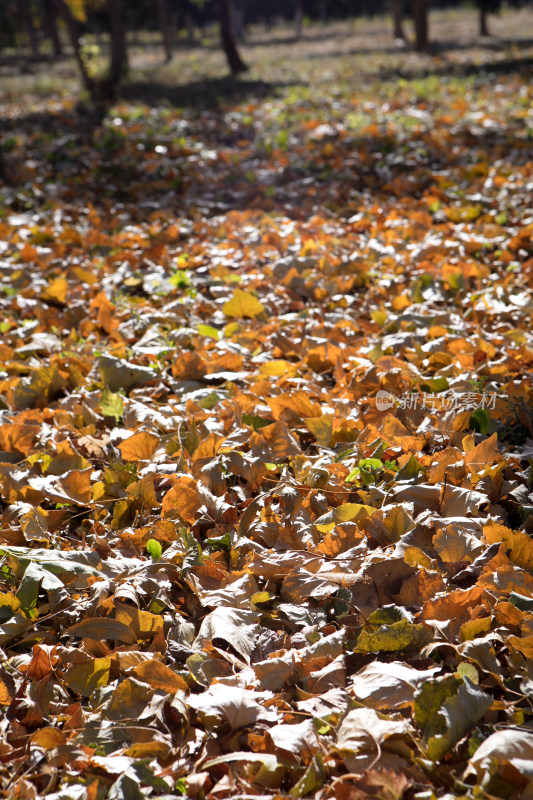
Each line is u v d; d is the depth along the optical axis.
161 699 1.83
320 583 2.19
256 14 69.25
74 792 1.55
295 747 1.62
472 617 1.99
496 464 2.68
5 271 5.98
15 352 4.15
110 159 11.30
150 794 1.58
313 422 2.98
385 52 31.03
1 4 56.69
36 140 13.64
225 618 2.04
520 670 1.83
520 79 17.80
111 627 2.06
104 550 2.49
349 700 1.73
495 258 5.57
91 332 4.70
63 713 1.85
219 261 5.88
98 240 6.69
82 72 21.61
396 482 2.63
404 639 1.89
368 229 6.68
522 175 7.96
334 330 4.12
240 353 3.99
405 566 2.14
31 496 2.76
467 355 3.56
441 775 1.54
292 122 14.24
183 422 3.22
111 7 22.50
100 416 3.41
